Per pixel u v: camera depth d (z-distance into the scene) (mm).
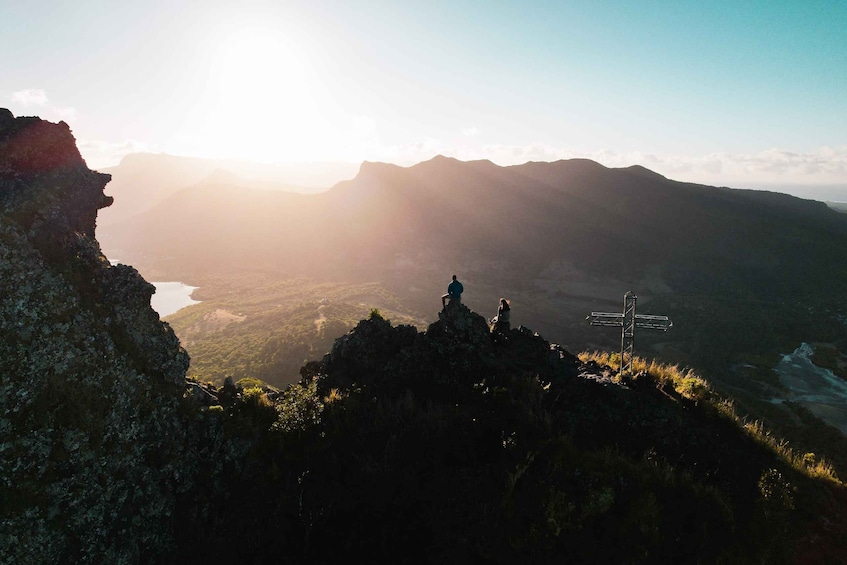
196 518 9039
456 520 9406
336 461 10336
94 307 9023
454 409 11586
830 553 9484
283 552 9188
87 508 7492
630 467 9938
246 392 11070
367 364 14062
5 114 9586
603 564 8891
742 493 10281
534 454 10023
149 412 8930
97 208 10867
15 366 7410
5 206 8617
